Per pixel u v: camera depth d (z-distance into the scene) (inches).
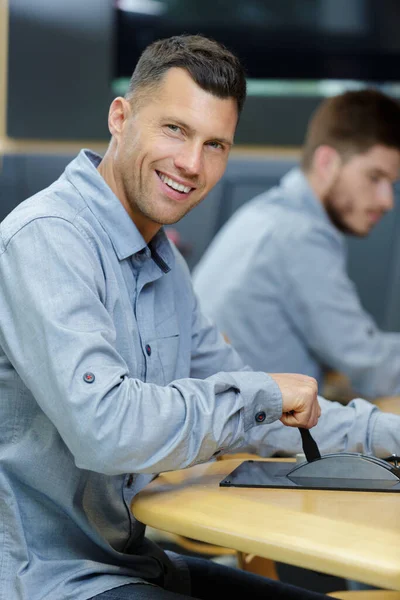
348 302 128.2
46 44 191.9
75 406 62.3
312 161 131.3
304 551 54.3
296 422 68.9
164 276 78.1
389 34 196.7
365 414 78.7
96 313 66.6
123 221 72.5
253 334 128.5
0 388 69.7
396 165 129.0
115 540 73.7
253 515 59.8
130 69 193.3
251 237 131.3
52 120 193.8
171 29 194.1
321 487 65.7
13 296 66.4
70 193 71.7
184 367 81.0
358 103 128.0
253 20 195.9
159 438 63.0
